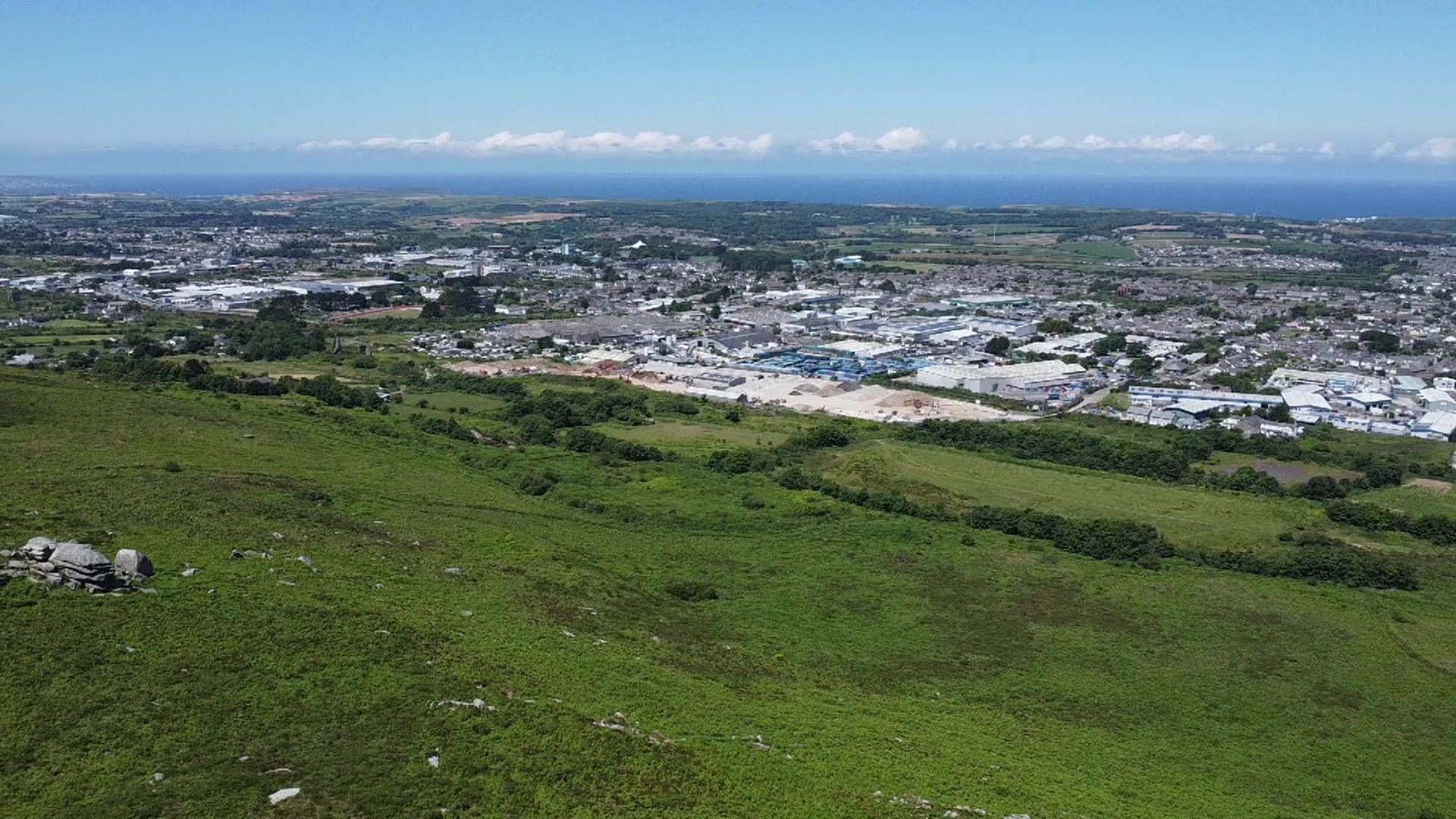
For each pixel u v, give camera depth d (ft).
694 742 193.98
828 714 231.91
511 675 208.23
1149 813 205.57
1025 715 268.62
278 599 225.56
